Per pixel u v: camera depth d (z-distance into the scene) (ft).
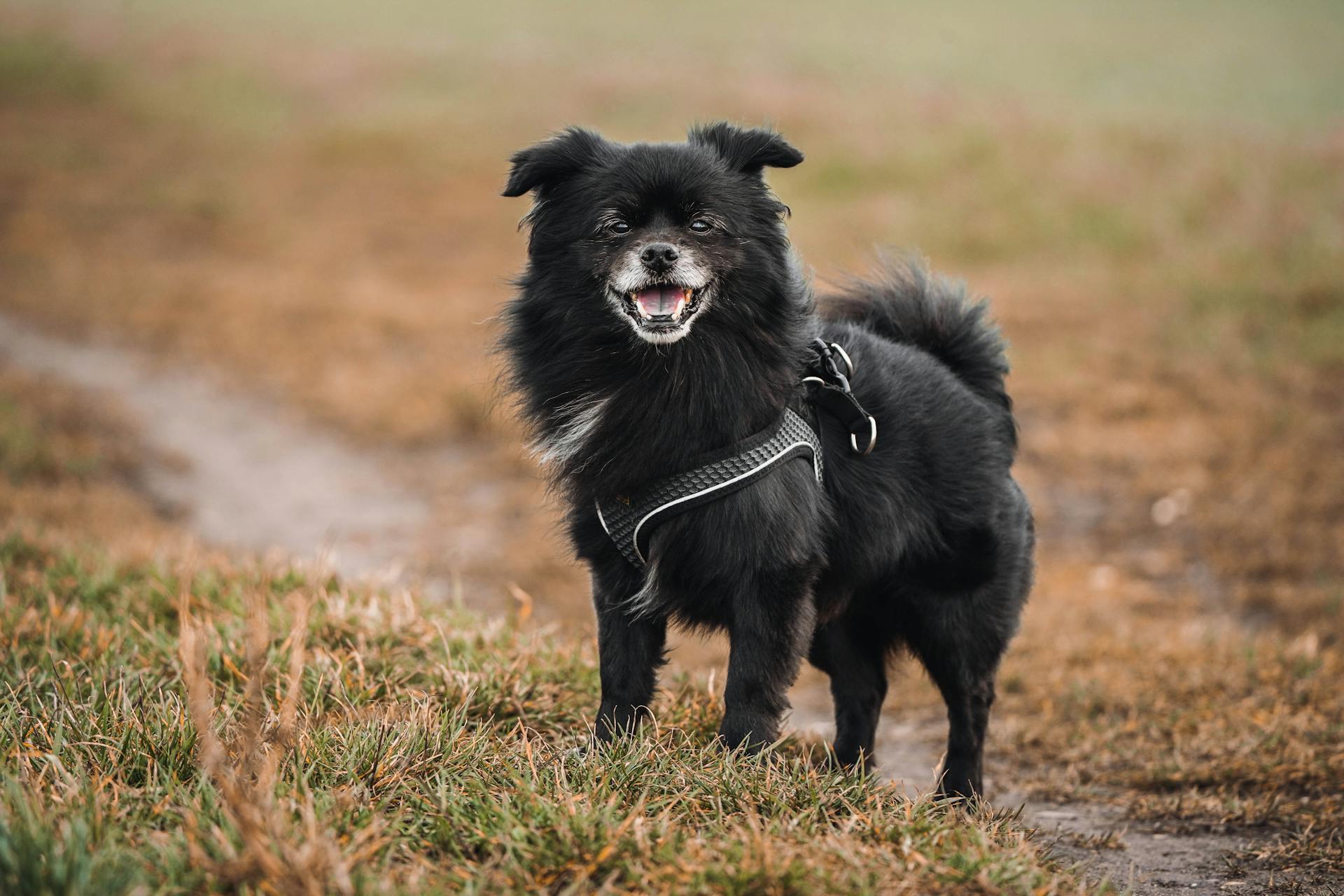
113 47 136.67
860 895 12.05
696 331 16.02
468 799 13.52
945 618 18.90
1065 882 13.60
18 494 39.86
